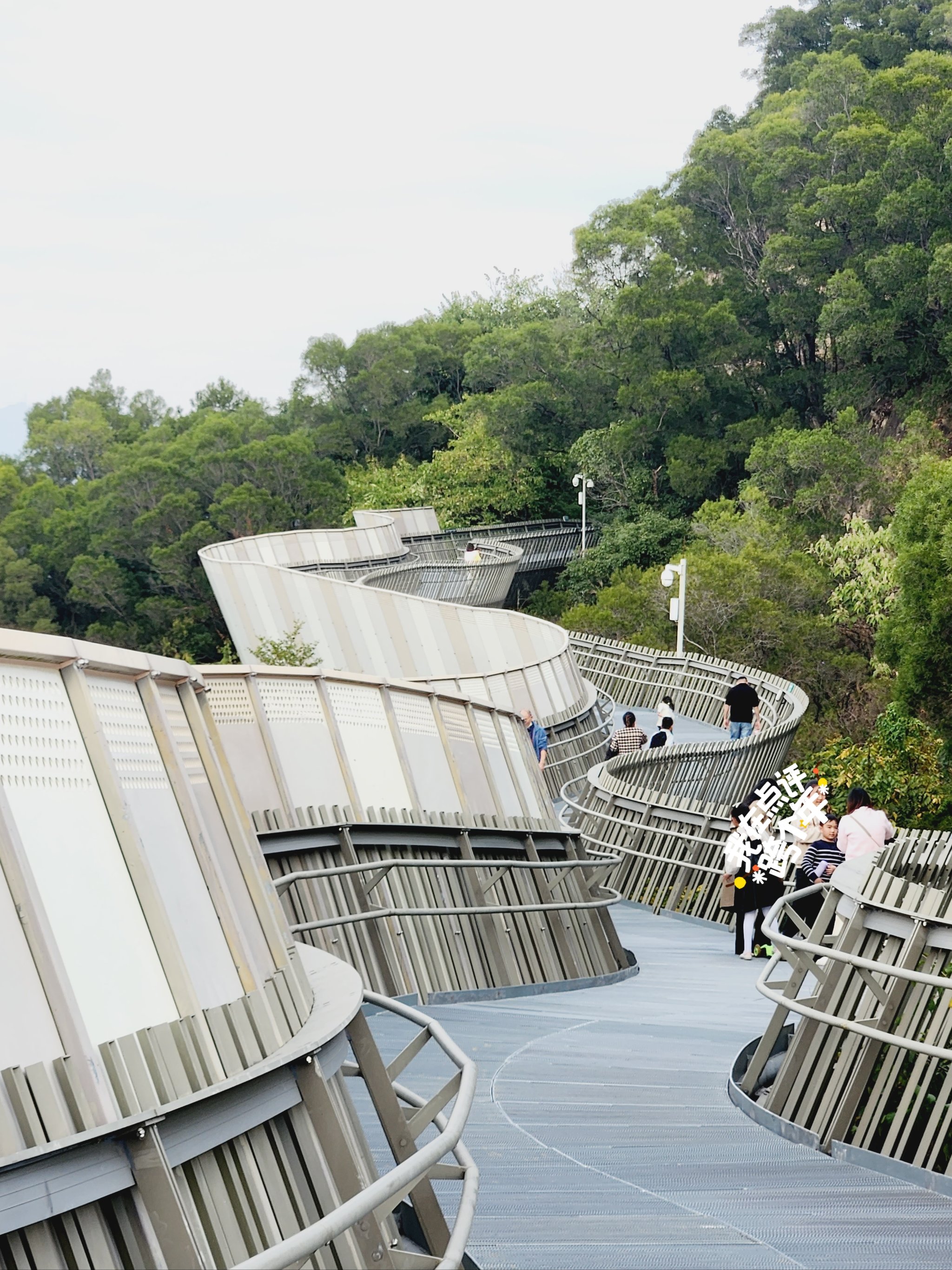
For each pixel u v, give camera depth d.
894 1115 6.31
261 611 36.81
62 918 3.64
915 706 28.22
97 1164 3.35
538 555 72.06
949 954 6.39
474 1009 9.76
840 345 63.53
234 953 4.51
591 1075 7.48
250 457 86.75
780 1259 4.59
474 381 84.56
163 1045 3.71
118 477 89.31
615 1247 4.64
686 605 47.16
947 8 79.69
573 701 27.84
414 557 58.94
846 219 66.44
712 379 70.12
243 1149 4.02
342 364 103.50
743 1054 7.86
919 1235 4.95
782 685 28.00
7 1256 3.07
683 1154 6.02
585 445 73.62
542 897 12.78
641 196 80.00
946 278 58.38
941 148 65.75
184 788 4.62
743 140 75.00
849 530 49.84
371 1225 4.27
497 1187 5.35
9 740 3.67
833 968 6.87
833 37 91.44
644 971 12.32
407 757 13.21
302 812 10.33
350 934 9.77
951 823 25.58
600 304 80.94
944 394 61.53
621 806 17.34
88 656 4.15
